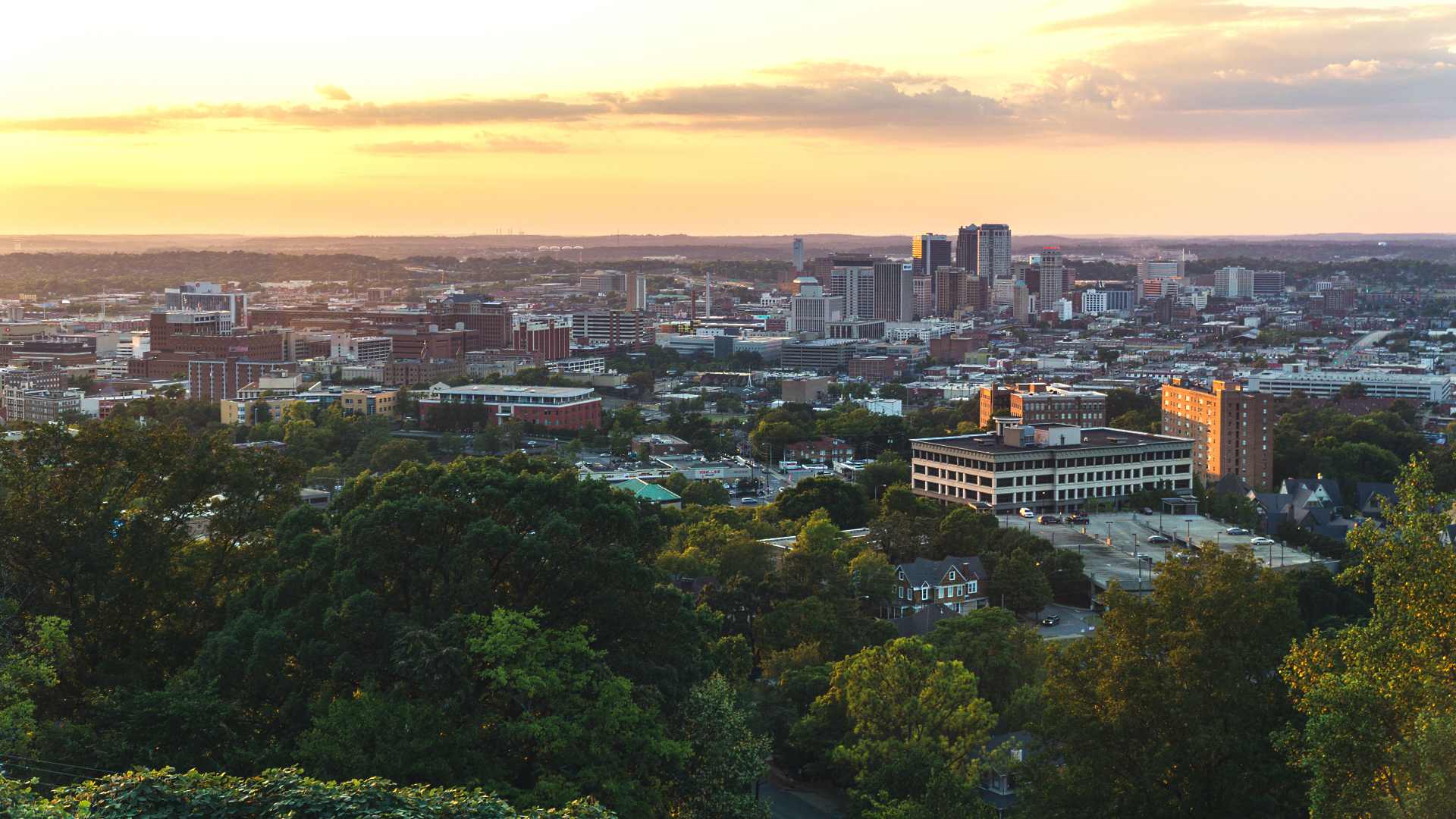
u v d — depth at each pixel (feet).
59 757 381.19
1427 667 346.74
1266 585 435.94
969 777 510.17
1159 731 419.13
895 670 554.46
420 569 444.96
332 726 378.94
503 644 394.93
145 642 490.90
